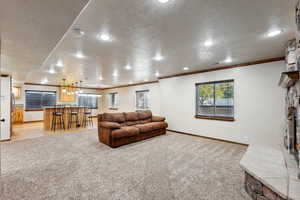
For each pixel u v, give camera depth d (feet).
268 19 6.38
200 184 7.33
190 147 13.05
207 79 16.19
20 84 25.71
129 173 8.36
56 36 6.75
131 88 28.25
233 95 14.38
